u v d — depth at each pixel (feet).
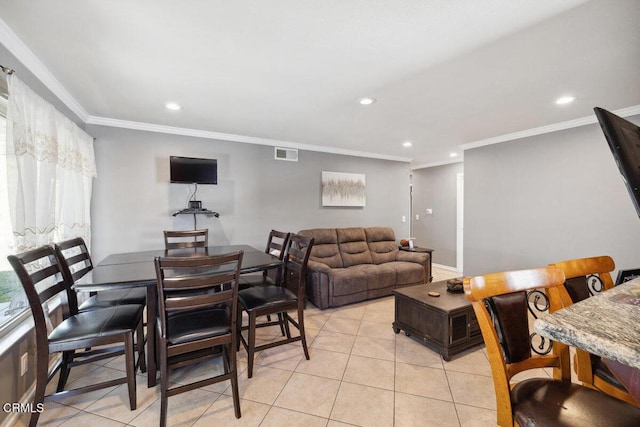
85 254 7.39
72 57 6.24
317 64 6.55
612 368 2.45
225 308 6.61
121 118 10.44
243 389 6.29
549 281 3.60
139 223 11.18
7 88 5.47
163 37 5.52
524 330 3.46
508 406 2.99
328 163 15.57
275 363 7.35
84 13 4.83
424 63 6.50
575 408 2.85
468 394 6.14
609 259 4.59
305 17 4.94
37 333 4.91
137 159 11.13
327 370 7.04
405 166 18.43
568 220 10.75
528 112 9.68
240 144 13.14
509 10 4.74
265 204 13.79
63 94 8.01
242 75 7.08
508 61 6.38
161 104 9.05
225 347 6.47
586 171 10.30
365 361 7.47
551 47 5.83
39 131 6.24
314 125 11.32
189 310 6.51
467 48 5.88
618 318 2.11
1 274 5.70
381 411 5.62
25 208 5.55
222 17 4.94
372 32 5.35
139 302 7.13
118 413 5.50
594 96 8.28
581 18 4.93
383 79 7.26
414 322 8.54
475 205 13.94
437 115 10.02
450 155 17.28
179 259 5.06
